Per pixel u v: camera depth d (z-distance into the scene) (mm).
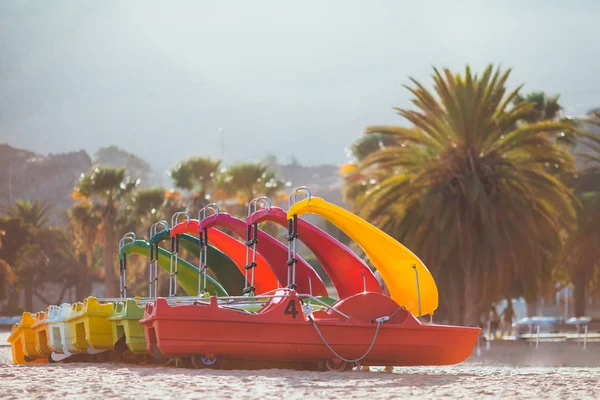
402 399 35750
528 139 134125
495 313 166125
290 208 57438
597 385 42031
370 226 59062
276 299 52625
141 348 58312
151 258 72812
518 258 131500
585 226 163875
